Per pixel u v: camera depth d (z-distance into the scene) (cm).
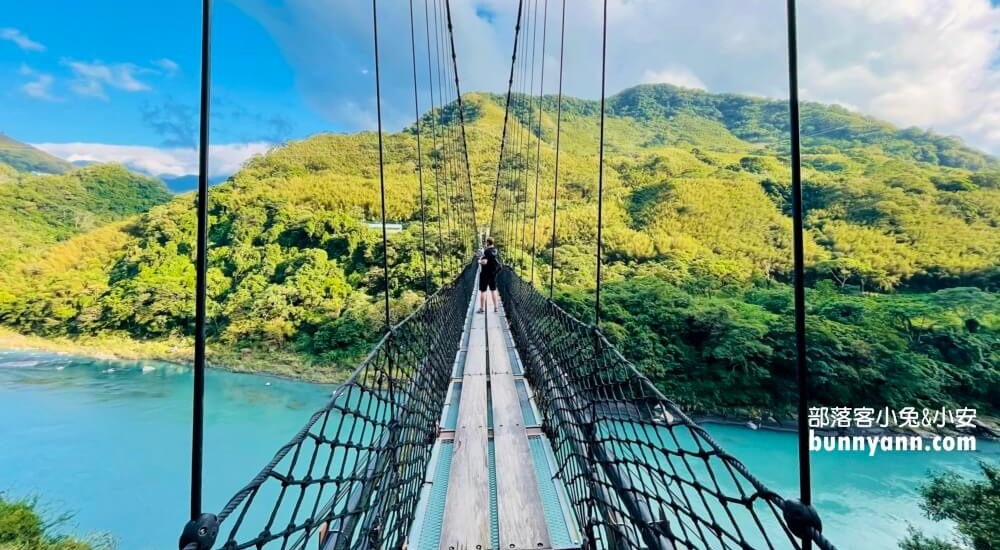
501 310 796
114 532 1505
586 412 189
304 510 1155
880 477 1515
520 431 258
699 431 98
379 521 138
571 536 177
